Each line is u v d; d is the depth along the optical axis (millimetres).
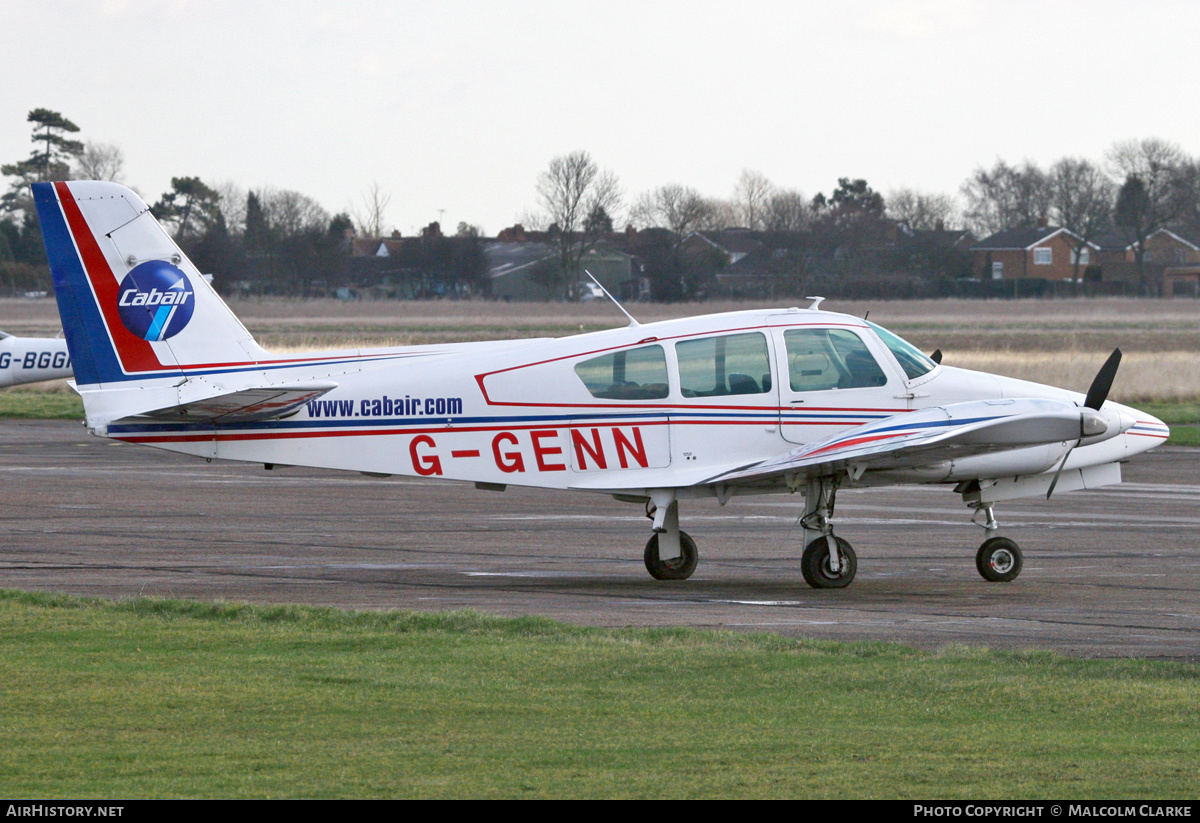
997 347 187375
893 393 44469
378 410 43656
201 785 21109
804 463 41438
